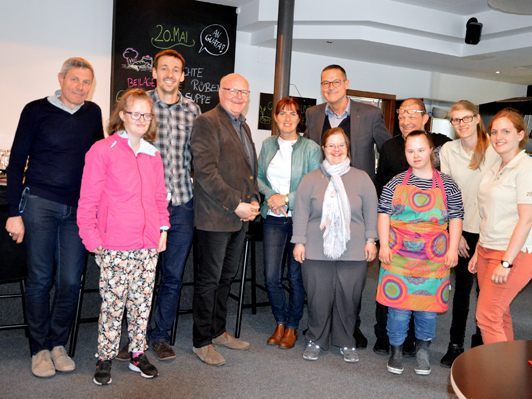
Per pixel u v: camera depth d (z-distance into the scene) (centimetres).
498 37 578
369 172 332
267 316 383
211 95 582
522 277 249
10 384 249
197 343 288
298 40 579
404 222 282
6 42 502
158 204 262
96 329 329
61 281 262
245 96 285
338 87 321
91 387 251
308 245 294
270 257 315
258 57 629
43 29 514
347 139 298
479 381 150
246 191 288
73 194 258
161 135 272
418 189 281
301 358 304
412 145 276
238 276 391
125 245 245
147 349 295
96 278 333
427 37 592
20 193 251
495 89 809
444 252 280
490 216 256
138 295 258
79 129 258
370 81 712
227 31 581
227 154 279
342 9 530
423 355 290
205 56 573
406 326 289
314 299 299
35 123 250
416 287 280
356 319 319
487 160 279
